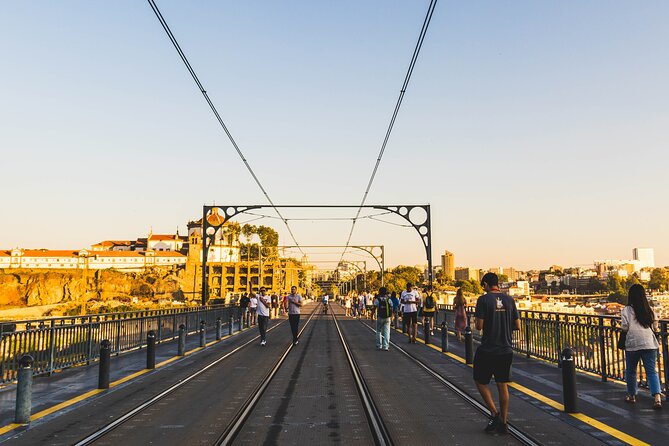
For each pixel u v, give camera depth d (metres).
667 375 8.66
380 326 18.09
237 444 6.44
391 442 6.42
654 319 8.20
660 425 7.01
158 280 172.00
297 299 19.56
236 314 32.91
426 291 25.25
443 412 8.14
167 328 21.45
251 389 10.26
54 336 12.38
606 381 10.64
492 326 6.84
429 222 32.84
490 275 7.11
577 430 6.82
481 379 6.88
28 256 193.88
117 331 16.23
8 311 137.12
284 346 19.28
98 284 169.25
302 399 9.30
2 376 10.32
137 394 9.73
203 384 10.88
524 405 8.42
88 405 8.73
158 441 6.56
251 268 152.50
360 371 12.73
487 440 6.50
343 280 137.75
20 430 7.09
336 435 6.84
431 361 14.70
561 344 13.02
